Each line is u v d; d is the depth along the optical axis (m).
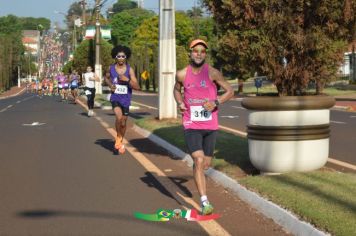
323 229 5.99
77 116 25.03
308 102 8.40
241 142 12.27
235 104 36.03
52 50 158.38
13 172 10.66
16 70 129.88
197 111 7.28
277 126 8.46
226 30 9.58
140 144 14.48
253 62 9.34
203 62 7.36
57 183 9.55
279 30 8.94
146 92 69.38
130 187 9.17
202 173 7.32
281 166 8.53
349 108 30.06
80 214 7.47
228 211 7.53
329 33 9.02
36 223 7.06
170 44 18.62
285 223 6.64
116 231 6.68
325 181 7.96
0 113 28.73
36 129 19.08
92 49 65.94
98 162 11.73
